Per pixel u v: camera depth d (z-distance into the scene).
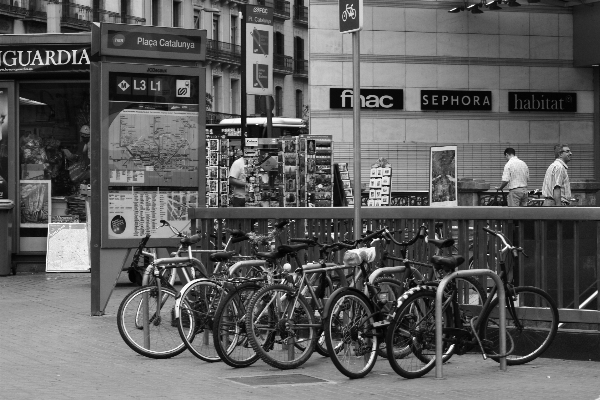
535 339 9.95
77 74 18.92
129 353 10.49
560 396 8.16
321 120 25.27
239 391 8.34
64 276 18.86
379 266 10.70
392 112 25.55
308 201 16.25
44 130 19.44
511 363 9.81
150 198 13.59
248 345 9.67
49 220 19.55
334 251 10.24
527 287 9.98
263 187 17.53
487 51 25.95
